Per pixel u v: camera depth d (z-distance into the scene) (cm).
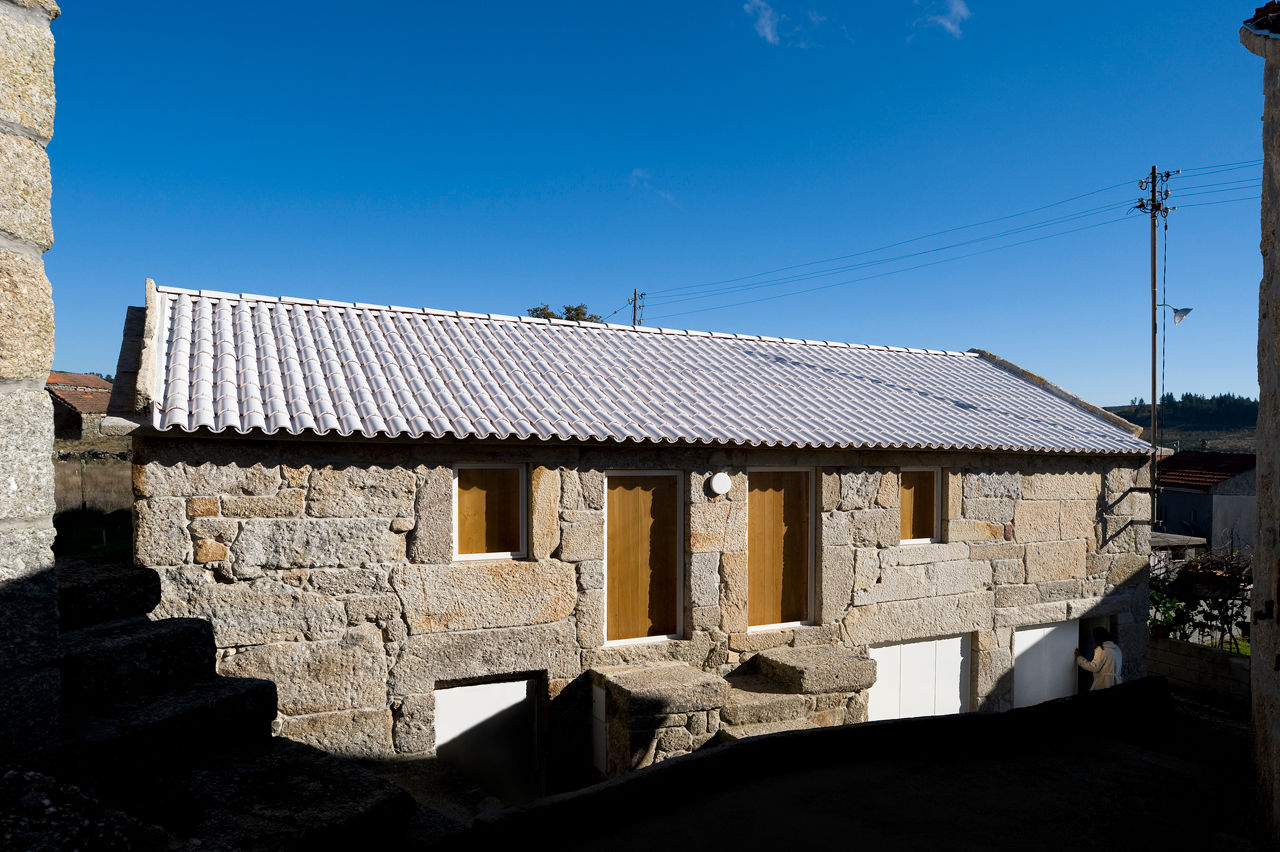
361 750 690
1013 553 1016
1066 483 1058
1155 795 365
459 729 754
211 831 250
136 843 226
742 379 1027
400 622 705
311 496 679
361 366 820
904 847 314
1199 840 323
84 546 879
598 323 1127
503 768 770
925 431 949
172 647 327
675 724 717
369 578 696
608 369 965
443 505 721
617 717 721
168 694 315
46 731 248
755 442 812
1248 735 437
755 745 382
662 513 831
